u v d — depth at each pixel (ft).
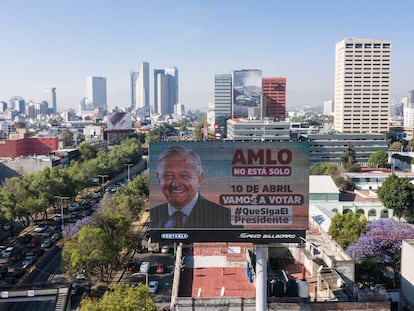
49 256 276.21
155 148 130.21
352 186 437.99
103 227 238.89
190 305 128.77
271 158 128.88
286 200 129.18
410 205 341.00
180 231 130.72
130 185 398.62
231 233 130.11
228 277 156.97
